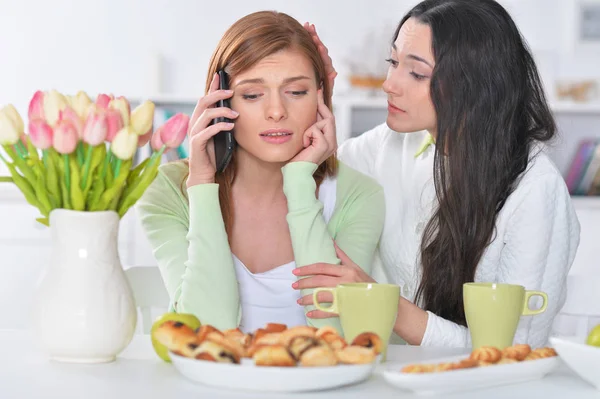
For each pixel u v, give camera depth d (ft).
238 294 4.66
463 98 5.03
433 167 5.21
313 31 5.19
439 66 5.03
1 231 11.85
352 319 3.33
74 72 13.15
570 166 12.31
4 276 11.84
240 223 5.32
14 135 3.21
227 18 13.14
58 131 3.11
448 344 4.55
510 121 5.09
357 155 6.18
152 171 3.38
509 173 5.08
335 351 2.90
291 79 4.74
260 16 4.85
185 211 5.24
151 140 3.39
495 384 2.96
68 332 3.22
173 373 3.12
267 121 4.74
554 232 5.12
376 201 5.50
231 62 4.78
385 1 12.97
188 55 13.16
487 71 5.02
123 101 3.34
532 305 4.99
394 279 5.78
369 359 2.90
